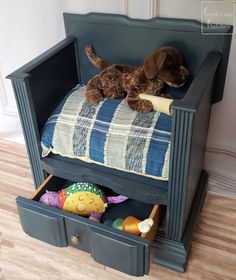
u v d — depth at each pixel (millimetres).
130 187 1176
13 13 1559
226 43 1223
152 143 1151
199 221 1495
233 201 1597
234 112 1426
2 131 2041
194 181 1291
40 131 1308
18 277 1276
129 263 1109
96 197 1311
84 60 1506
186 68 1323
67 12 1445
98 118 1243
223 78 1306
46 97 1312
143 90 1265
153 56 1202
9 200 1615
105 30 1381
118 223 1246
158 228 1289
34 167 1396
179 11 1259
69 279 1268
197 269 1298
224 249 1370
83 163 1280
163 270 1301
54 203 1286
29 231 1266
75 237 1174
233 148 1523
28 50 1665
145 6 1292
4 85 1864
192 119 929
